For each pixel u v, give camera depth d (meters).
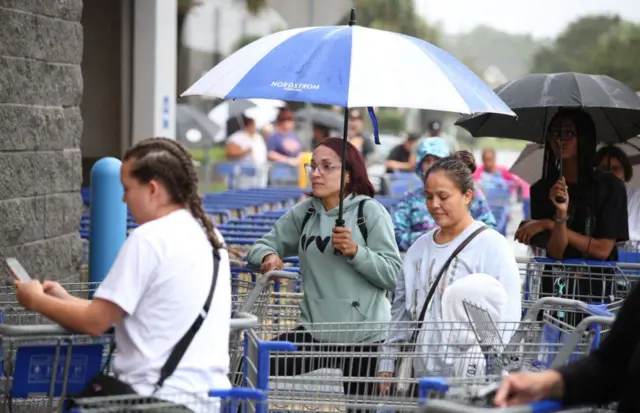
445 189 11.56
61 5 16.55
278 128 47.66
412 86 11.52
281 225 13.30
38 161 16.03
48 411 9.16
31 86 15.79
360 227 12.47
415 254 11.95
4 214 15.09
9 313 10.79
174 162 8.98
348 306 12.28
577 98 15.66
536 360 10.79
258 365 10.03
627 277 14.80
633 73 80.81
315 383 10.54
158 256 8.65
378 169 52.50
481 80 12.55
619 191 14.95
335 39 12.05
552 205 15.41
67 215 16.98
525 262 14.88
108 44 31.73
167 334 8.63
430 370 10.87
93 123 32.03
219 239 9.20
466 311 10.58
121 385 8.56
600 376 7.30
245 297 12.28
